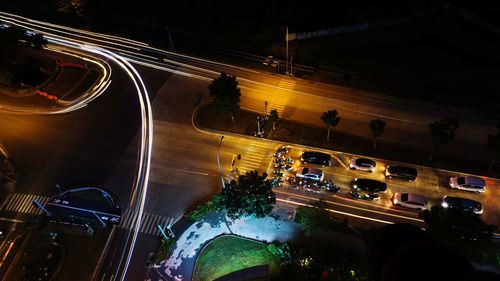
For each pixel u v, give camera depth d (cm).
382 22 8731
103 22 10044
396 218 6088
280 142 7306
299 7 9300
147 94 8406
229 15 9750
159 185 6881
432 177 6531
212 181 6844
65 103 8362
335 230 5878
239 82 8338
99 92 8531
